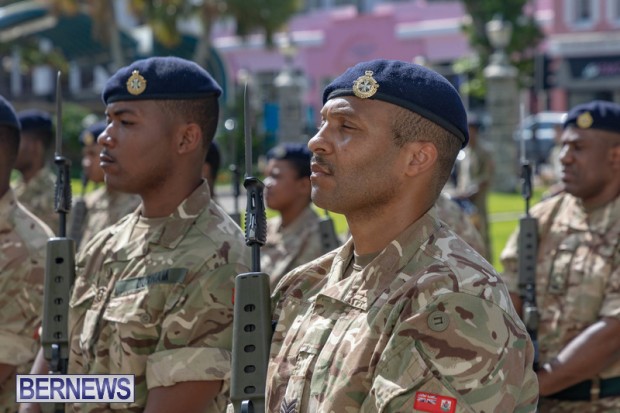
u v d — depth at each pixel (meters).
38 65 59.50
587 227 8.58
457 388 4.09
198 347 6.00
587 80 64.12
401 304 4.29
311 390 4.43
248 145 4.95
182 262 6.16
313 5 74.81
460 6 67.44
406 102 4.50
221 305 6.07
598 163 8.56
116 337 6.16
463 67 59.53
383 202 4.58
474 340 4.14
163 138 6.44
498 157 46.44
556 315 8.50
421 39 69.00
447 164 4.67
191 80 6.52
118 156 6.46
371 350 4.32
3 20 54.06
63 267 6.52
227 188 34.94
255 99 50.19
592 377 8.02
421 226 4.59
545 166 48.59
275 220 11.97
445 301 4.21
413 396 4.11
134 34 57.31
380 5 72.19
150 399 5.96
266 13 54.81
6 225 7.64
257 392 4.67
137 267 6.29
